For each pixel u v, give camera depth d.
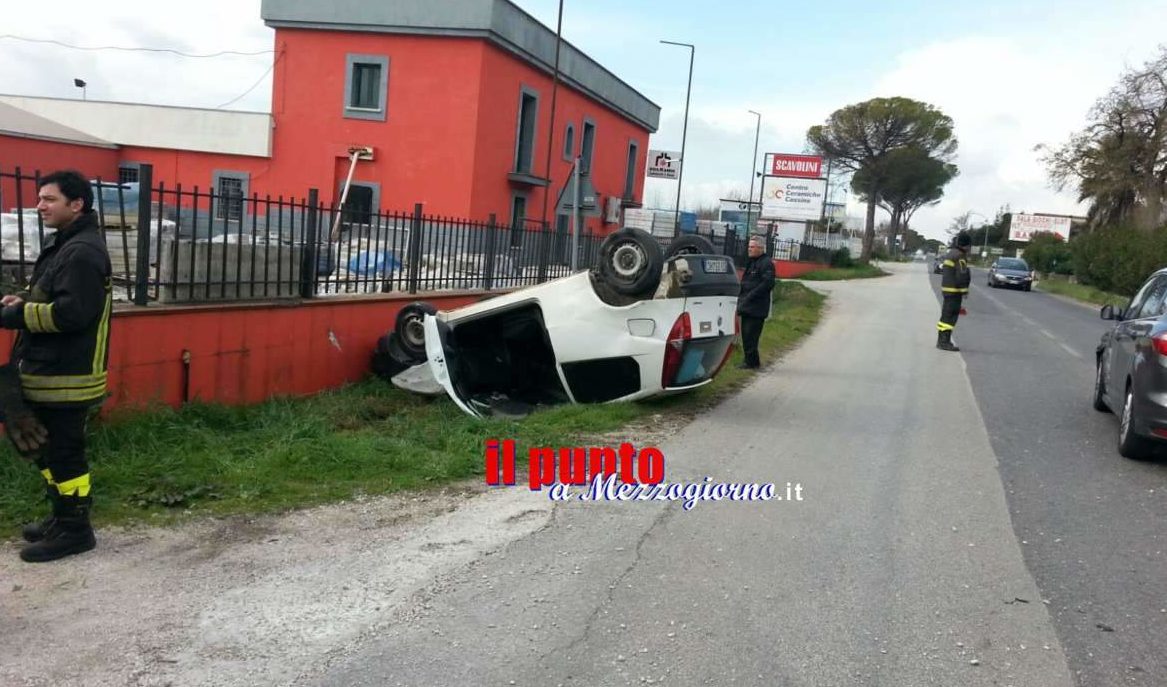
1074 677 3.58
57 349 4.12
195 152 26.94
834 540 5.09
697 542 4.97
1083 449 7.63
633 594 4.23
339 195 26.05
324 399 8.13
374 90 25.55
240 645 3.57
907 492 6.12
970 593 4.39
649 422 7.98
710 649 3.70
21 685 3.18
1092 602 4.33
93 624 3.68
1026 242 89.56
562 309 7.93
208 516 5.01
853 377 11.25
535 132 28.34
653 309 7.73
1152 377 6.80
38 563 4.23
